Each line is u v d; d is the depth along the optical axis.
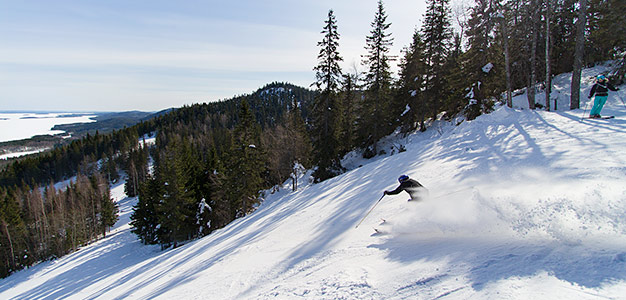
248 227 13.36
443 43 25.69
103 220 47.47
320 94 25.39
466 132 14.68
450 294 2.38
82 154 102.56
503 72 22.50
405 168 12.05
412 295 2.57
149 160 93.75
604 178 3.99
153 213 35.50
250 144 28.64
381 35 25.20
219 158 38.91
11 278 35.31
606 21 19.52
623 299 1.79
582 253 2.46
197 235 33.03
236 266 6.39
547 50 15.97
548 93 15.97
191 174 35.97
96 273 25.92
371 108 28.39
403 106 29.14
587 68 24.36
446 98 28.08
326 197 12.65
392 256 3.71
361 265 3.70
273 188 34.28
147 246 35.97
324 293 3.22
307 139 35.53
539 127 10.93
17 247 39.06
